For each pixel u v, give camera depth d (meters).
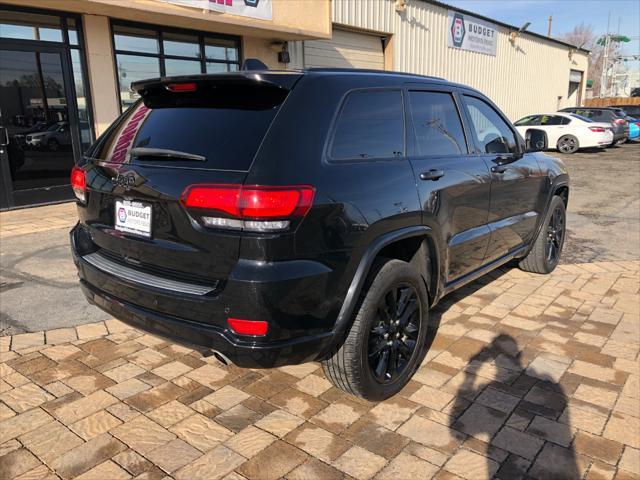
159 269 2.60
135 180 2.58
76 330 3.84
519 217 4.44
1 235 6.41
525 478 2.37
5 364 3.35
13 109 7.86
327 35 11.44
